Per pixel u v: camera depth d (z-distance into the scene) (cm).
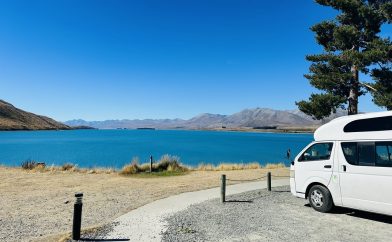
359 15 1866
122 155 4916
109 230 810
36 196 1310
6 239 764
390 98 1675
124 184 1647
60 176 2006
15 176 1984
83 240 736
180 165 2453
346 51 1831
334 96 1841
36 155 4862
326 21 2025
